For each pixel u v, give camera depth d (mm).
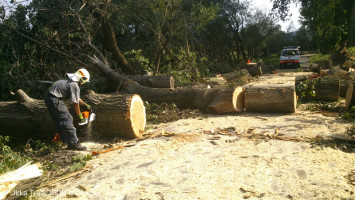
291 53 24047
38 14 12898
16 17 12180
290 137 5379
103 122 6082
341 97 9344
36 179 4090
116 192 3615
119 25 15500
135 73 14695
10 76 11211
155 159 4688
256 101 7535
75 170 4637
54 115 5441
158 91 8820
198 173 4023
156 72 13812
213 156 4641
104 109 6016
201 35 26094
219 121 6957
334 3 25359
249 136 5574
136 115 6156
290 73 17484
